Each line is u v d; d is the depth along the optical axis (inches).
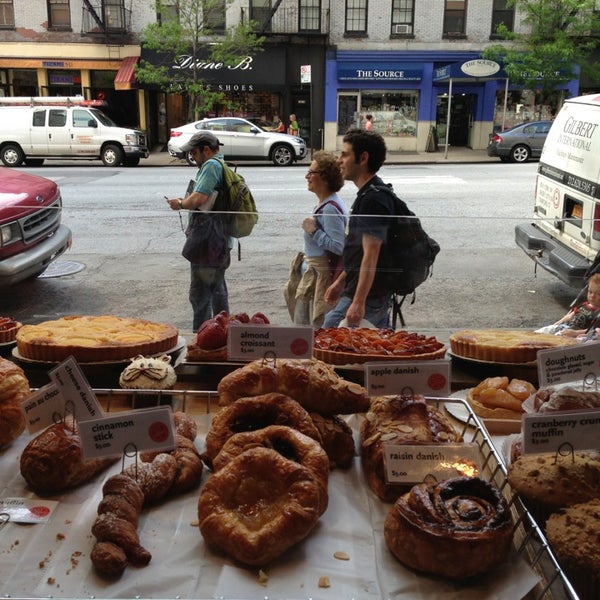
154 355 86.3
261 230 156.9
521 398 76.8
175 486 59.1
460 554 48.3
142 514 56.6
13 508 57.1
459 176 473.7
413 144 788.6
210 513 52.0
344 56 761.0
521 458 62.6
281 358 67.1
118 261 184.5
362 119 783.1
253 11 745.0
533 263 180.1
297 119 786.8
